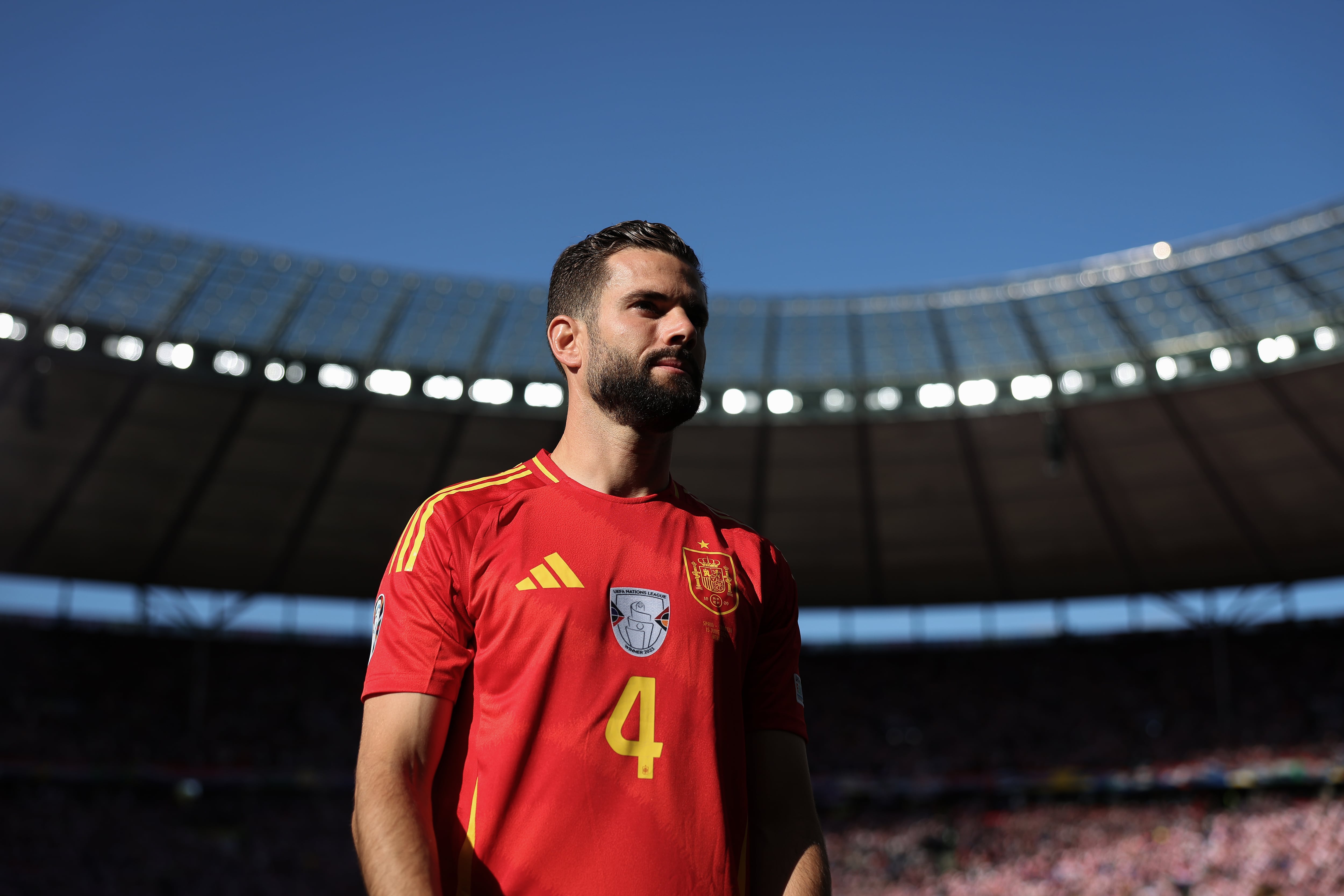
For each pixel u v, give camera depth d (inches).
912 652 1574.8
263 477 1187.3
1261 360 1063.0
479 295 1121.4
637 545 87.3
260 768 1347.2
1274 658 1449.3
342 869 1285.7
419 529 87.9
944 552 1393.9
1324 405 1092.5
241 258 1056.8
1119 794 1364.4
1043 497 1280.8
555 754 79.7
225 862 1259.2
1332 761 1293.1
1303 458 1168.8
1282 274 1040.8
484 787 79.9
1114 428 1169.4
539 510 88.0
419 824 77.0
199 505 1214.3
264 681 1445.6
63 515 1200.2
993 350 1155.3
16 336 1002.7
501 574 84.2
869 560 1416.1
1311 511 1256.2
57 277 1012.5
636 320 92.2
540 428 1165.7
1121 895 1218.0
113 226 1016.9
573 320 96.7
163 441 1120.2
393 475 1209.4
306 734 1398.9
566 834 78.2
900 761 1438.2
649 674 82.7
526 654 81.9
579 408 95.1
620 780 79.6
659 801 79.7
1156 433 1165.7
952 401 1167.0
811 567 1432.1
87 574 1302.9
